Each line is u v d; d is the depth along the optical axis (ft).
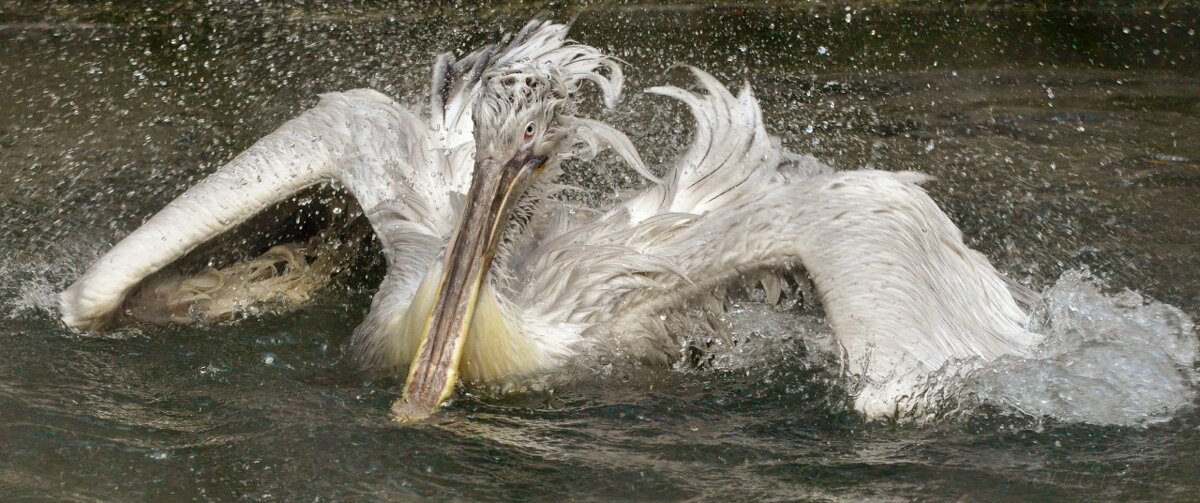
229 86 60.70
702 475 25.91
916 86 63.31
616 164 46.65
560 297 31.71
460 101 37.73
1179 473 25.86
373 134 36.70
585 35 71.31
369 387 29.99
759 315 33.35
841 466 26.27
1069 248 40.60
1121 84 64.03
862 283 29.91
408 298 31.17
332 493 24.81
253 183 34.76
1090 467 26.21
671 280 32.14
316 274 37.65
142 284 33.91
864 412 28.12
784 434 27.96
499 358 29.66
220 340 33.14
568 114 30.99
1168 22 78.48
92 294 32.68
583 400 29.89
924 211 33.30
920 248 31.86
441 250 30.14
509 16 75.25
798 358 32.17
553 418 28.78
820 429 28.19
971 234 41.83
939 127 55.42
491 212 29.17
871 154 50.96
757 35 73.26
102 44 68.49
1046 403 29.01
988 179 47.93
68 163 48.67
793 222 32.14
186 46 67.87
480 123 29.50
